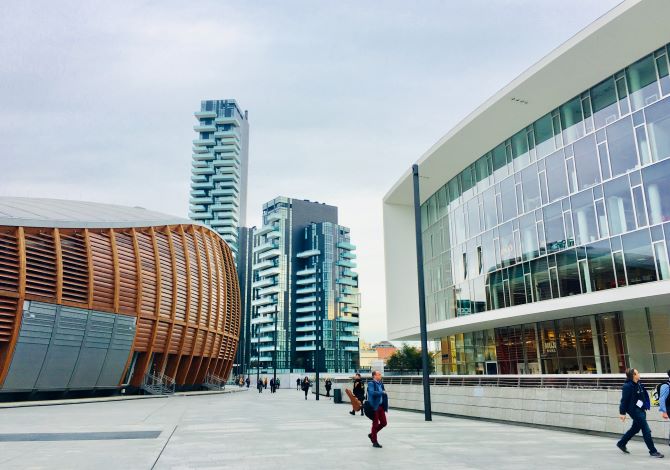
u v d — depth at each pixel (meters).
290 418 18.55
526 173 29.27
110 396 34.66
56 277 30.08
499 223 31.39
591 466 8.25
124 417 18.33
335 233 172.62
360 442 11.26
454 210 37.22
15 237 28.73
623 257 22.42
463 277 35.19
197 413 20.83
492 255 31.86
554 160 27.20
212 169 199.00
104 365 33.09
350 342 163.38
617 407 12.85
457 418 19.03
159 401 31.19
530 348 31.36
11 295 27.61
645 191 21.69
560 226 26.31
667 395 9.27
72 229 32.28
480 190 33.84
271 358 159.12
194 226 46.38
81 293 31.89
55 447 10.16
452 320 34.50
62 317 30.14
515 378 17.81
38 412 21.03
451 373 39.81
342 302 164.88
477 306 33.06
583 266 24.55
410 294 42.97
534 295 27.70
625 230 22.47
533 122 29.17
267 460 8.70
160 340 38.91
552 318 29.33
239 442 11.17
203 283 47.03
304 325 163.38
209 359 47.75
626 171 22.72
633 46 22.22
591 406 13.59
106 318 33.06
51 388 30.06
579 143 25.58
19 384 28.23
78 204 40.69
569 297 24.89
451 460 8.79
